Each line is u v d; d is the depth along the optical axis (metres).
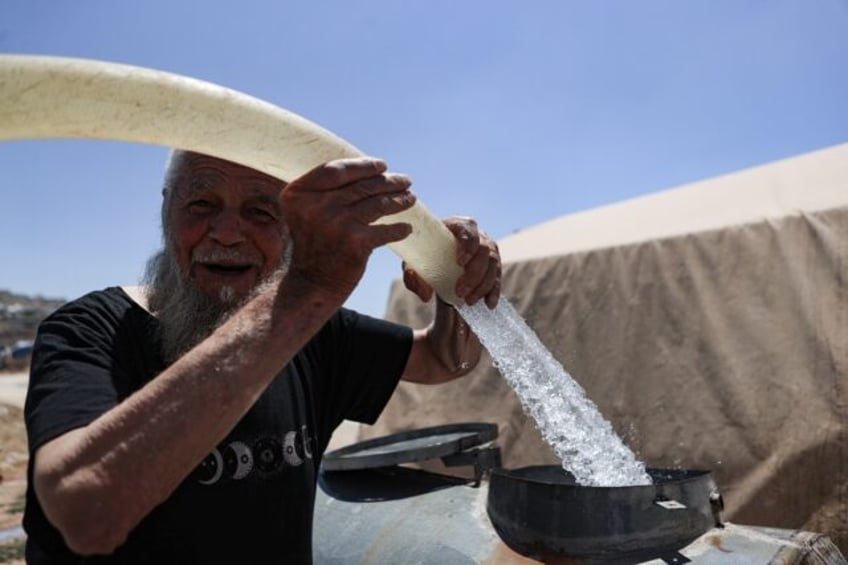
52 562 1.14
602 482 1.65
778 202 4.09
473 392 4.80
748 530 1.60
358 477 2.46
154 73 0.98
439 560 1.77
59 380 1.05
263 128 1.05
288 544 1.38
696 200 4.75
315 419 1.57
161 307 1.36
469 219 1.44
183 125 1.01
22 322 43.47
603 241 4.63
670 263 4.20
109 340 1.23
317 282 0.96
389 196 0.98
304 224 0.95
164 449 0.84
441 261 1.37
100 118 0.96
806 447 3.47
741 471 3.68
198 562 1.25
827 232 3.67
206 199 1.35
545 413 1.51
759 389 3.70
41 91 0.90
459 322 1.78
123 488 0.83
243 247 1.35
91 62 0.94
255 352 0.90
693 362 3.97
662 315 4.15
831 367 3.49
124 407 0.87
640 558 1.50
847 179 3.96
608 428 1.69
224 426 0.88
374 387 1.74
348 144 1.14
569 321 4.54
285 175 1.13
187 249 1.36
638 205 5.29
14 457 8.20
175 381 0.87
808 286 3.65
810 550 1.50
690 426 3.89
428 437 2.68
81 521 0.82
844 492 3.36
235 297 1.34
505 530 1.75
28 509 1.07
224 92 1.02
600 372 4.32
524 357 1.49
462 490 2.16
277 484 1.37
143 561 1.21
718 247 4.03
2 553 4.64
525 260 4.91
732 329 3.87
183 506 1.25
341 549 2.06
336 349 1.68
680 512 1.55
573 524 1.58
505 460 4.51
